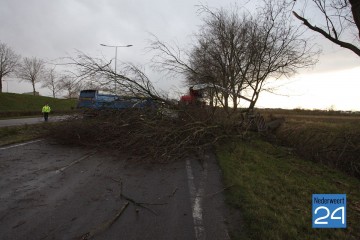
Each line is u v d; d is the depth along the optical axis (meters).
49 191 5.68
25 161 8.17
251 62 15.21
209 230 4.25
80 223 4.30
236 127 13.05
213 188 6.25
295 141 12.80
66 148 10.35
